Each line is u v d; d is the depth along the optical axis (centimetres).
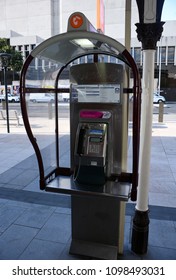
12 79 2827
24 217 283
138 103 179
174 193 350
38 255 218
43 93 226
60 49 195
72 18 162
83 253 213
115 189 197
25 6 3288
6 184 384
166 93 2897
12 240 240
